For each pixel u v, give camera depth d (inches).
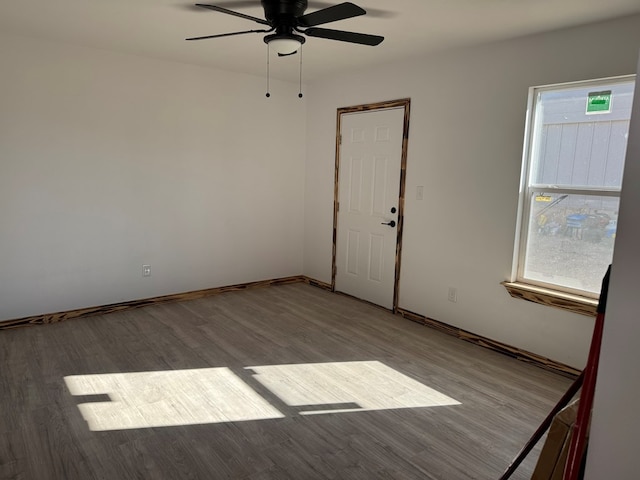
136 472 82.1
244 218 199.9
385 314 174.9
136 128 166.7
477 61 140.8
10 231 145.9
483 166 142.2
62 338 142.6
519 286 133.8
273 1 96.5
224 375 120.8
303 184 216.8
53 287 156.1
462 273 150.9
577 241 125.6
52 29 133.9
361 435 95.3
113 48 154.4
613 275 45.3
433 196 157.8
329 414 103.0
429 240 160.7
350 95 186.7
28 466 82.8
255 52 156.2
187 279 187.2
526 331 134.6
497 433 97.3
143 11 117.0
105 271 166.4
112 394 109.1
